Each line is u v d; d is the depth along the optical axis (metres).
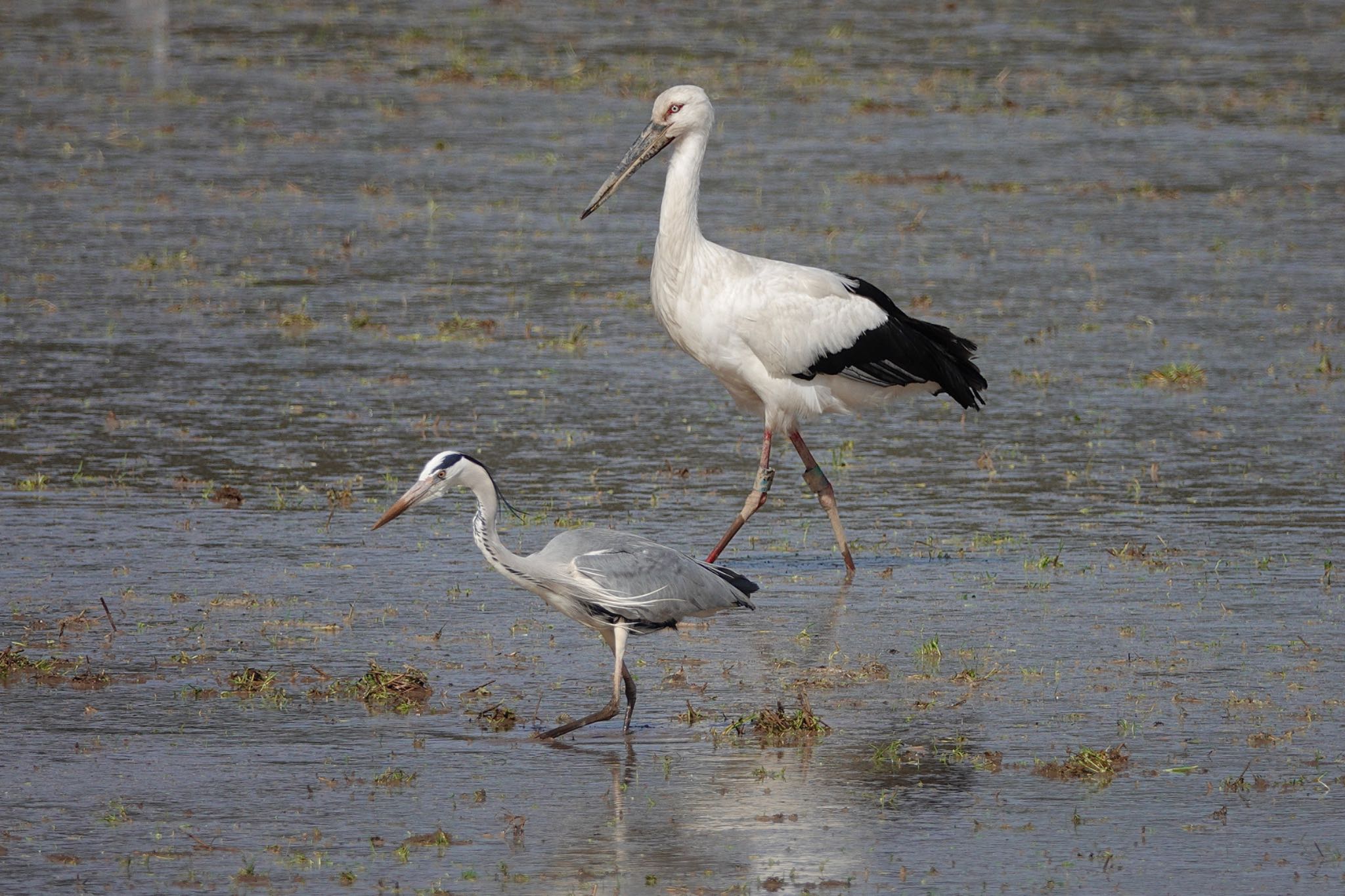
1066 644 11.77
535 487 15.62
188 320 21.48
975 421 18.45
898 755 9.66
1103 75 43.09
